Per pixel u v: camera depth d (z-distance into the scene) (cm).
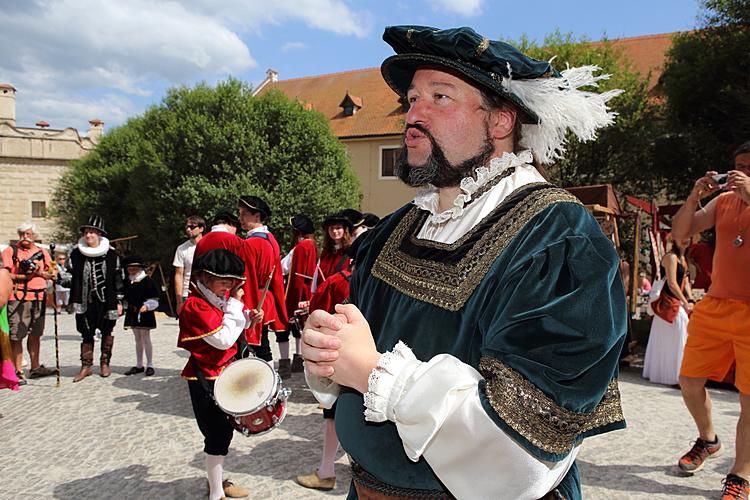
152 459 429
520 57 121
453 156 124
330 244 573
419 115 125
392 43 133
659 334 687
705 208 354
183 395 607
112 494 370
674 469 402
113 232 2375
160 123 1945
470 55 120
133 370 705
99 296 681
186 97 1930
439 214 129
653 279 848
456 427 93
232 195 1755
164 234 1859
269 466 412
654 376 689
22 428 504
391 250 137
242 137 1809
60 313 1433
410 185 129
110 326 695
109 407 564
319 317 114
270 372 283
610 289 98
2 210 3170
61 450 450
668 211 923
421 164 125
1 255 525
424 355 114
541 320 93
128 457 434
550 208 112
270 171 1858
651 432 487
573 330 92
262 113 1877
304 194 1831
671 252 682
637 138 1577
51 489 379
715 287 339
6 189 3178
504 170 125
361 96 2845
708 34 1374
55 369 728
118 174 2327
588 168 1677
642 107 1641
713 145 1358
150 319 697
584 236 104
